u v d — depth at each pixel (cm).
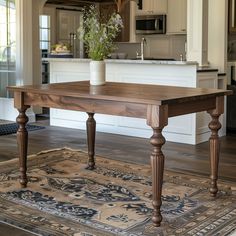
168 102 265
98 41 354
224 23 569
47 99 326
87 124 411
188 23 571
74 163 433
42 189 352
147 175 394
